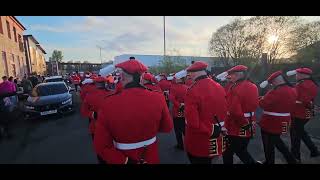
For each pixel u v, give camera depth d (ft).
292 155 17.12
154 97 9.50
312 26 93.76
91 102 18.74
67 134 30.14
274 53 95.55
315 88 19.13
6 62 82.17
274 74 16.46
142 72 9.43
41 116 38.86
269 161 17.03
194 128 12.23
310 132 26.50
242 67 15.42
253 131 15.60
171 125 10.06
